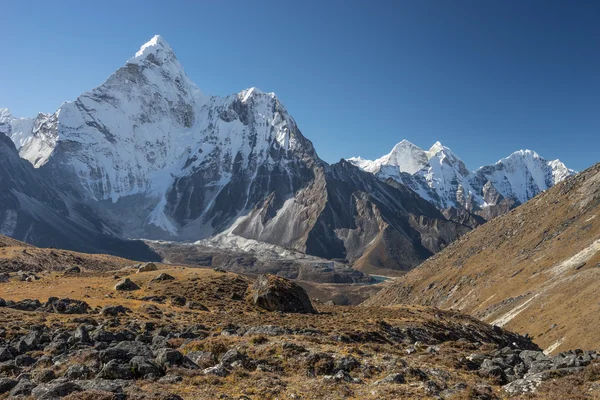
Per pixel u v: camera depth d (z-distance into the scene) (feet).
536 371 90.84
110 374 73.05
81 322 132.16
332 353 98.27
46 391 62.28
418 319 200.44
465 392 72.95
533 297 400.06
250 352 96.68
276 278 223.92
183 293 216.13
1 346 99.09
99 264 375.04
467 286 611.47
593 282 333.01
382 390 74.64
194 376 76.84
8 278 232.73
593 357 89.76
